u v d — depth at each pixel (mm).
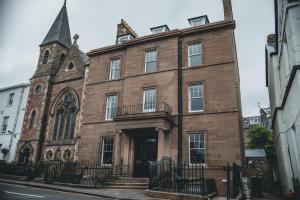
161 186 13125
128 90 21578
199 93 19062
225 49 18875
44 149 27609
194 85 19391
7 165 21641
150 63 21688
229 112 17297
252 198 16906
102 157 21188
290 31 12078
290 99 13875
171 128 18703
